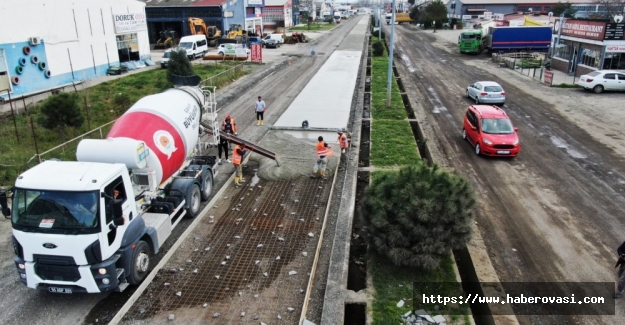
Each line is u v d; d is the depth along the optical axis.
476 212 12.70
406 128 20.73
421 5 108.50
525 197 13.75
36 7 26.84
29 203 8.01
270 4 92.12
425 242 9.14
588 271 9.91
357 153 17.42
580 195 13.91
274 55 48.81
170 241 11.06
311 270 9.60
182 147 11.89
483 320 8.64
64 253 7.93
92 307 8.72
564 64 37.91
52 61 28.52
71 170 8.40
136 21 38.69
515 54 47.19
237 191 14.11
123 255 8.60
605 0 70.62
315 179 14.98
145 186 10.50
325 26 103.81
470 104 26.62
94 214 7.89
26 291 9.24
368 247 10.47
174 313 8.48
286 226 11.85
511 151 17.08
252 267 9.98
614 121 22.59
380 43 49.09
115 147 9.55
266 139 18.86
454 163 16.80
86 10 31.70
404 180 9.78
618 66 31.88
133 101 25.34
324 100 25.77
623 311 8.62
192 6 58.03
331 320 8.08
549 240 11.20
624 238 11.30
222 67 38.09
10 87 25.34
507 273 9.83
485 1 98.50
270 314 8.48
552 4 94.94
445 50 55.34
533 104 26.44
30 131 19.12
